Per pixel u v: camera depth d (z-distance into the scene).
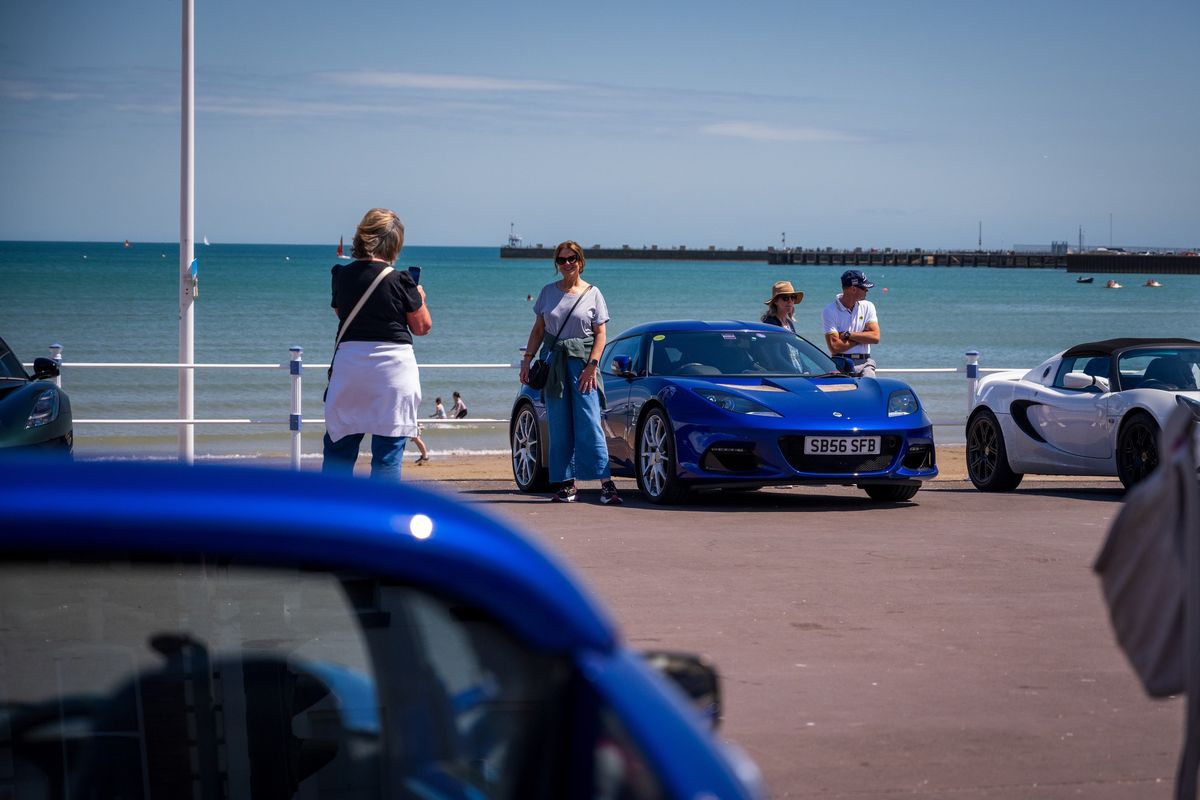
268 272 153.12
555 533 10.21
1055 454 13.77
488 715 1.78
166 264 159.00
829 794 4.54
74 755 2.19
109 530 1.61
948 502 12.70
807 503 12.51
